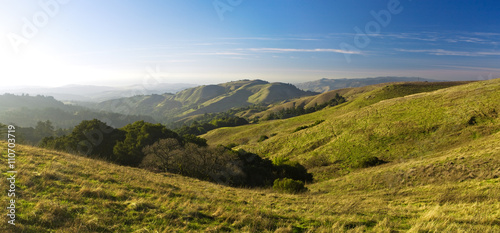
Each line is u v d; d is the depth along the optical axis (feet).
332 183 82.17
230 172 86.38
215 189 43.70
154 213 23.08
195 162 85.81
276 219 25.29
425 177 65.41
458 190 45.19
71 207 21.47
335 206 33.53
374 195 55.21
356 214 28.63
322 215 27.66
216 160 88.89
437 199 41.47
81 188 26.94
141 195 29.14
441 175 63.10
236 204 31.32
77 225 18.38
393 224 24.48
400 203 40.96
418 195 48.75
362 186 71.51
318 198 44.70
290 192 58.59
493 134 87.25
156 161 82.94
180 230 20.38
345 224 24.23
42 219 18.28
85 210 21.34
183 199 30.12
